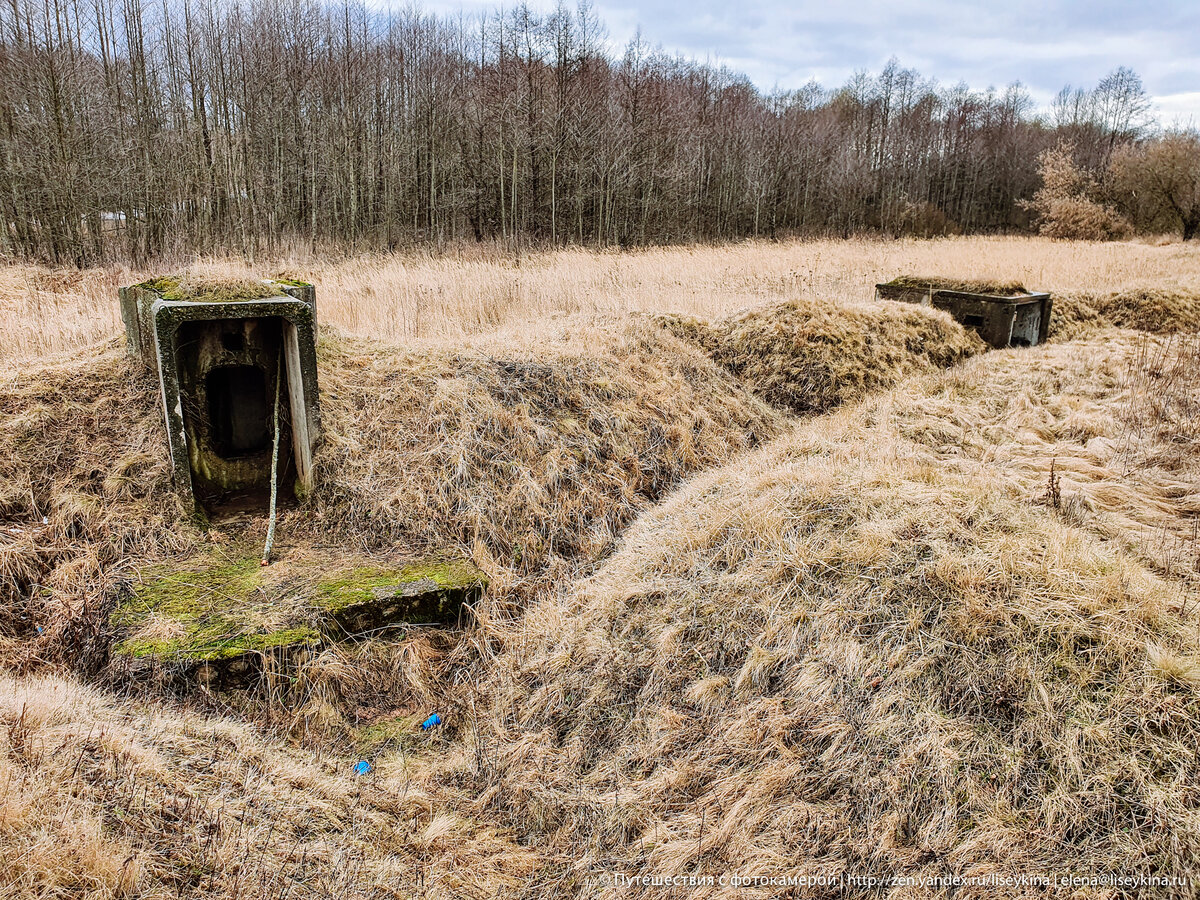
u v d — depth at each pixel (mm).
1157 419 7387
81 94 22984
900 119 56719
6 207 21969
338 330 7852
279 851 3197
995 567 4219
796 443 7211
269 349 5836
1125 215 40469
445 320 10102
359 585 4879
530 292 12023
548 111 33812
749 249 28219
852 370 9250
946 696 3676
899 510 4863
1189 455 6484
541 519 6027
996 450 7066
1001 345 11273
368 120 32344
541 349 7875
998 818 3139
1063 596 3982
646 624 4676
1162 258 24359
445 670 4734
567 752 4035
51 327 8156
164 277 6465
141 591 4680
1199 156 36438
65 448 5559
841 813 3352
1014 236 44844
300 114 30203
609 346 8305
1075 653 3695
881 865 3113
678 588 4859
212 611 4508
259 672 4211
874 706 3715
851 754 3557
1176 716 3299
